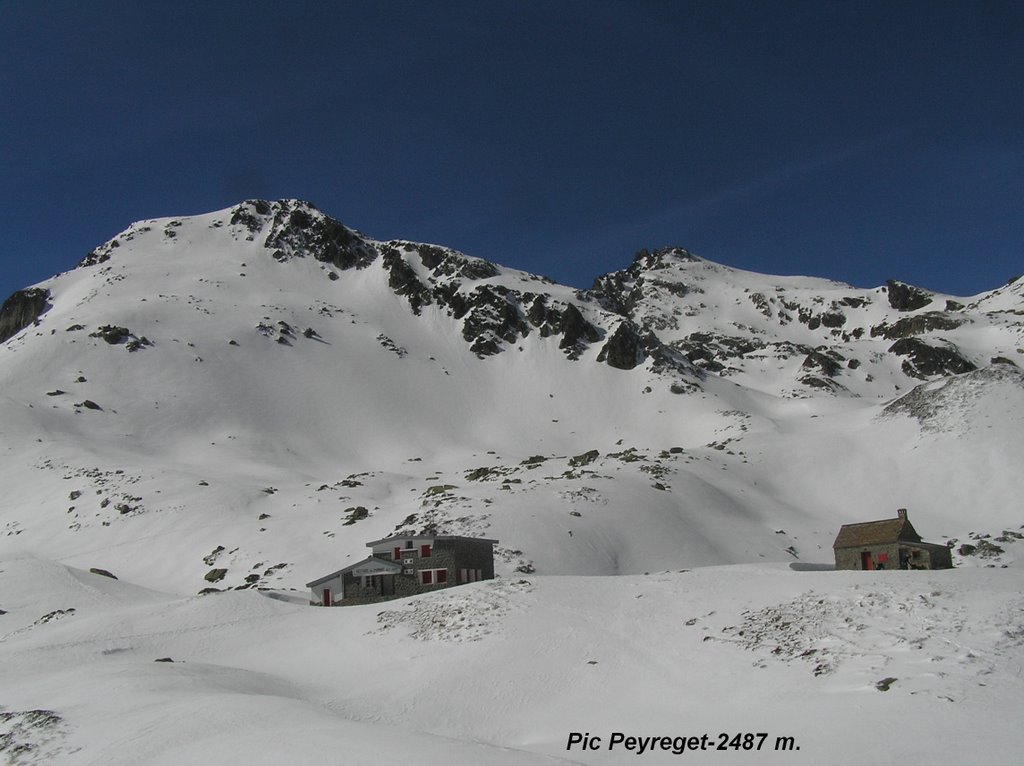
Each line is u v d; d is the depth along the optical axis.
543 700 40.19
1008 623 38.88
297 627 59.22
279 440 170.00
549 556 88.44
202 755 29.45
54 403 164.00
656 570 91.44
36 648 53.81
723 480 130.50
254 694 40.03
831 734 30.25
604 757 31.61
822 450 145.38
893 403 167.25
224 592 67.50
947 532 110.81
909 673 34.94
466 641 49.44
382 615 58.25
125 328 197.62
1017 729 28.47
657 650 44.34
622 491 111.25
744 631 44.50
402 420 194.00
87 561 99.00
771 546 104.06
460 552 72.56
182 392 178.38
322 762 27.23
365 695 43.06
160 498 115.56
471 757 27.25
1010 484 121.00
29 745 33.44
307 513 108.56
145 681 41.41
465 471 153.12
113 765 29.89
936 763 26.56
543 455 175.25
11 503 120.44
